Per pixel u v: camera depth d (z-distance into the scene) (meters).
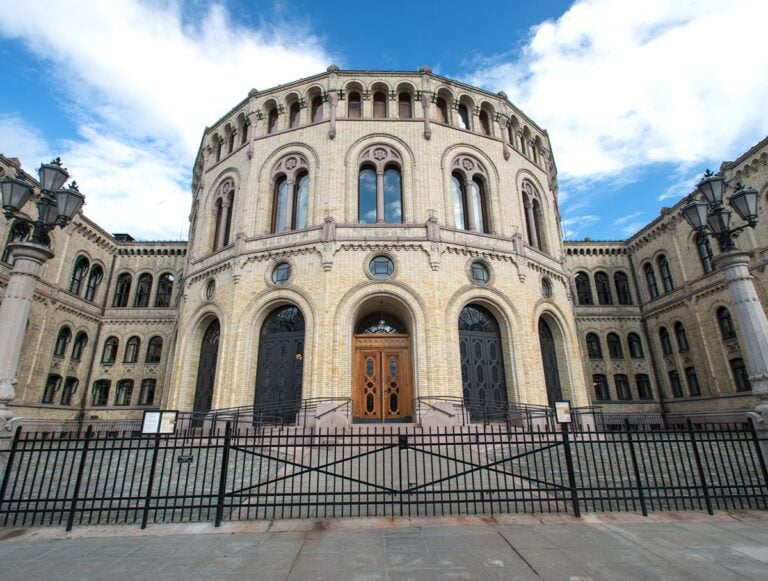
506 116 24.36
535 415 17.67
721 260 9.50
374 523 6.54
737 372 24.16
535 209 25.09
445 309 18.28
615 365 30.72
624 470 10.96
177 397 20.09
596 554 5.29
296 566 4.98
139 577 4.73
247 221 21.34
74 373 27.62
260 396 18.39
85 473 11.14
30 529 6.43
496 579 4.61
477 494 8.56
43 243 9.17
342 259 18.75
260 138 23.08
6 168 22.48
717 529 6.26
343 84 22.66
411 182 20.86
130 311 30.14
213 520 6.81
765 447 8.22
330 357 17.28
